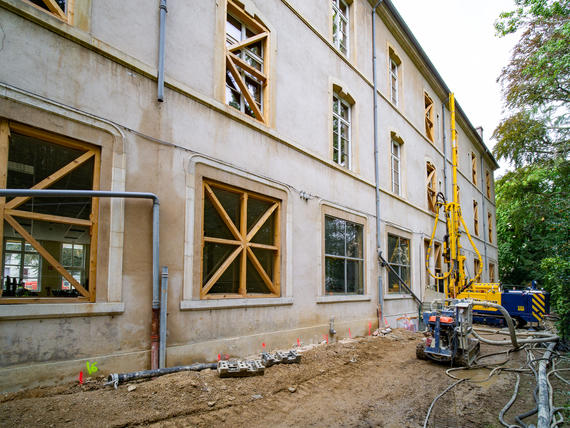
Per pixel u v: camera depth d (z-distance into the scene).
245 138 7.38
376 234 12.22
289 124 8.73
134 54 5.59
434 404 5.21
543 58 10.64
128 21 5.56
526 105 13.52
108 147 5.18
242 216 7.29
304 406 4.87
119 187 5.22
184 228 6.00
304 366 6.62
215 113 6.78
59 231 4.92
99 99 5.12
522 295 13.92
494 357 8.69
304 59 9.51
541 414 4.27
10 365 4.06
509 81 13.54
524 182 14.59
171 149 5.96
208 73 6.76
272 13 8.55
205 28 6.80
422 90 17.92
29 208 4.66
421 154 17.05
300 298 8.46
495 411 5.02
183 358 5.74
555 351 8.94
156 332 5.32
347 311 10.19
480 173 28.19
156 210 5.45
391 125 14.25
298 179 8.83
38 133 4.57
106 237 5.04
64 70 4.79
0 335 4.02
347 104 11.79
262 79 8.26
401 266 14.12
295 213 8.61
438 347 7.56
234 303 6.67
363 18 12.91
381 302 11.79
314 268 9.05
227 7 7.52
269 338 7.38
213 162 6.61
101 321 4.86
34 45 4.53
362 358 7.82
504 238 32.97
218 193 6.98
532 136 13.82
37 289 4.62
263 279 7.74
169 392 4.62
